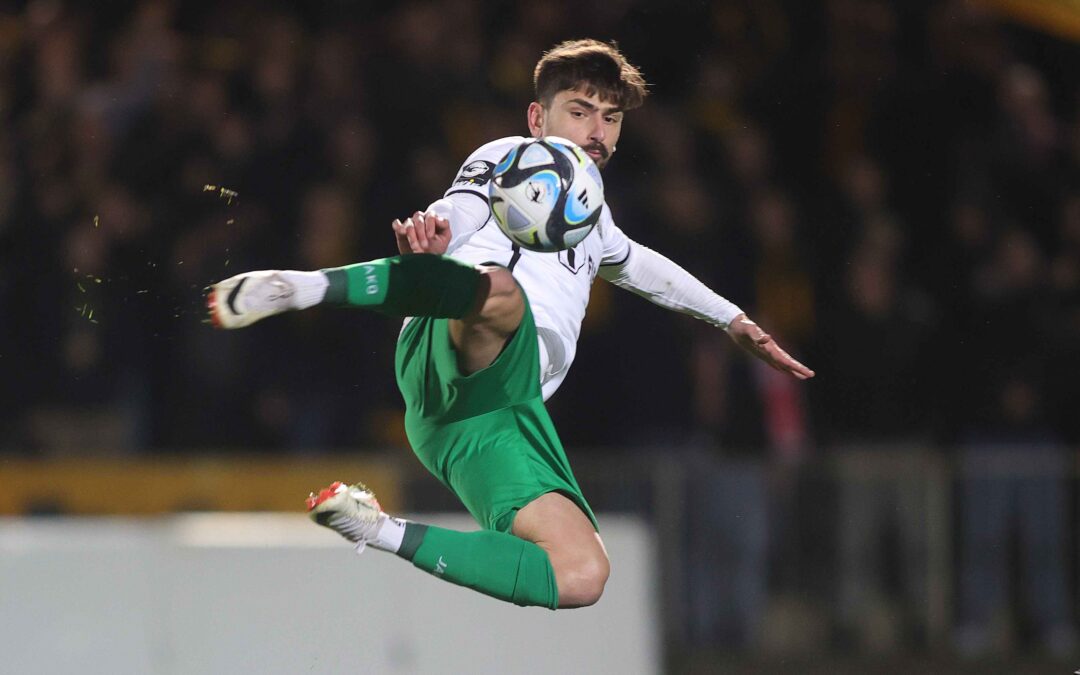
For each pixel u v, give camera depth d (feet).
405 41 104.99
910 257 112.16
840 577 91.66
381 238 98.48
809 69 117.60
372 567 67.92
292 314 94.63
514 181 42.80
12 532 65.82
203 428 93.61
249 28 107.86
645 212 100.58
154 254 95.76
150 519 88.43
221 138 99.09
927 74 118.01
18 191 97.09
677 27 115.03
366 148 100.63
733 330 53.88
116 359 93.76
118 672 64.59
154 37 102.53
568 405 96.78
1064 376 105.29
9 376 93.45
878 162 116.67
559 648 71.26
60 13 108.17
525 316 45.78
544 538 45.70
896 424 101.91
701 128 109.50
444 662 68.80
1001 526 93.35
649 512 89.56
